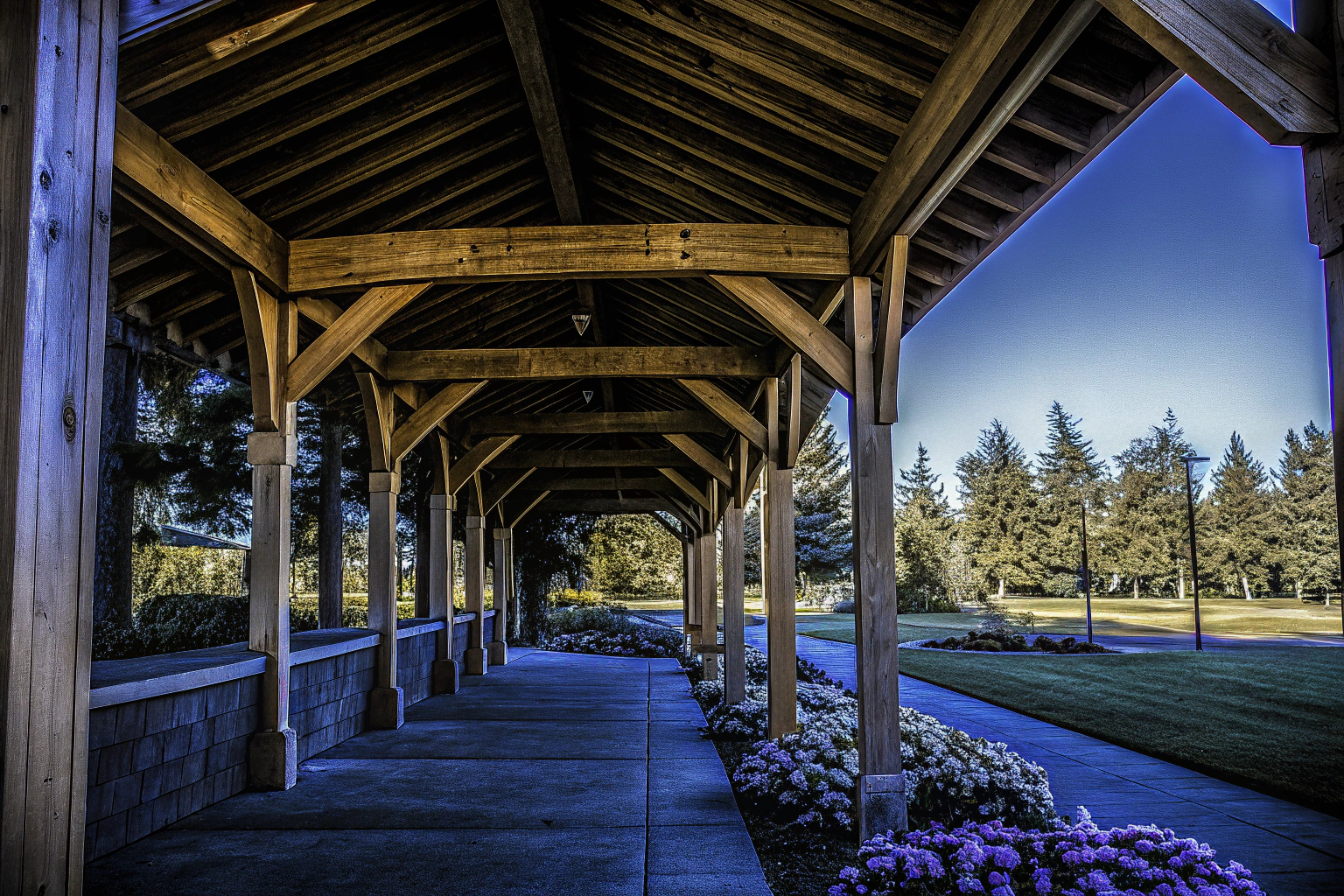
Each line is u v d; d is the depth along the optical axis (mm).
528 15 3162
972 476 63219
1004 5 2361
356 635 6707
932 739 4812
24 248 1587
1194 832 4570
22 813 1544
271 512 4887
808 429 6727
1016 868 3111
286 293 4691
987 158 3389
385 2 3535
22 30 1639
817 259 4242
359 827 4195
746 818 4406
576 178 4902
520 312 7211
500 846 3912
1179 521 53469
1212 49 1642
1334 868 3979
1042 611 40469
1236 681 11680
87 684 1718
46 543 1619
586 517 17297
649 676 11078
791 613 5777
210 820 4258
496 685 9953
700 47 3648
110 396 9031
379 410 6703
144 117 3404
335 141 4031
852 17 2945
